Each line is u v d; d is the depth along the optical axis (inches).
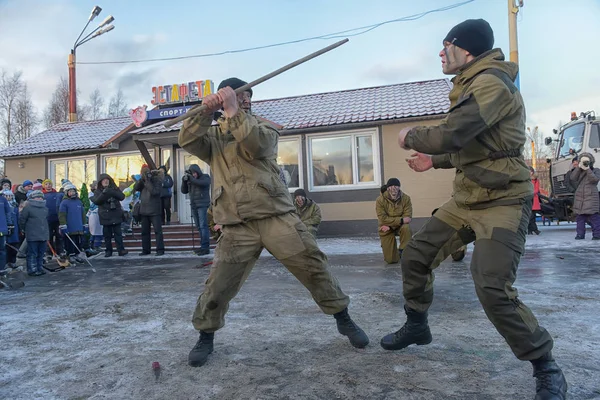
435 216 106.0
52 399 97.7
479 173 90.7
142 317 166.7
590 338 125.0
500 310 85.4
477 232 92.3
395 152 493.7
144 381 105.2
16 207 336.5
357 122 491.2
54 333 149.6
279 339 132.8
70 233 352.5
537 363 87.4
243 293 203.9
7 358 125.2
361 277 239.9
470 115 83.7
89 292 226.5
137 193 497.4
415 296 110.0
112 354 125.4
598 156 478.0
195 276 264.1
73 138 645.9
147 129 517.3
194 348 116.3
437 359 111.9
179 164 549.0
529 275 227.8
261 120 109.6
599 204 382.0
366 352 118.5
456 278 226.1
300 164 518.6
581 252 307.7
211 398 95.0
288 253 110.3
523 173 90.4
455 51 95.3
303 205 290.0
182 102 546.6
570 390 92.0
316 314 161.9
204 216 375.9
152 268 310.8
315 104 586.6
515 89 89.8
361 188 502.6
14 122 1461.6
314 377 103.4
